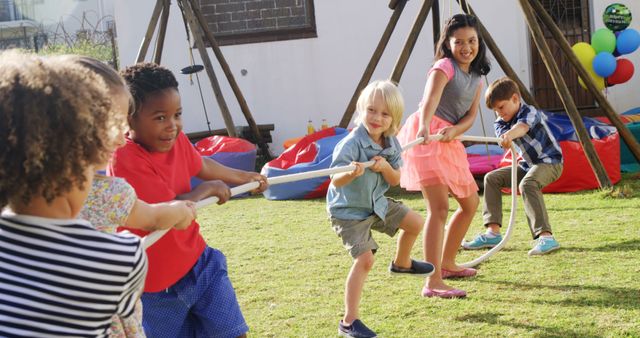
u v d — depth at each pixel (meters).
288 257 5.80
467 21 4.70
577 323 4.00
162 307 3.04
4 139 1.66
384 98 3.98
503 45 11.35
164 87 2.90
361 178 4.01
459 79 4.70
